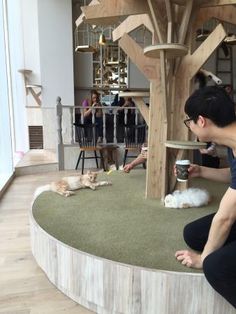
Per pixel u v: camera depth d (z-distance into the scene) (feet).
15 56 20.13
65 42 22.53
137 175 10.35
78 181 8.71
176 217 6.69
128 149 16.89
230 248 3.96
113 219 6.55
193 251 5.15
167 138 7.33
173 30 6.95
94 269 4.91
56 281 5.64
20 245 7.39
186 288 4.43
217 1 6.73
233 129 4.00
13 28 19.71
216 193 8.39
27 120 22.76
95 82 26.23
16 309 5.09
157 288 4.53
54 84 22.72
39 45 22.13
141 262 4.78
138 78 26.73
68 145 17.79
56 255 5.50
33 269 6.29
